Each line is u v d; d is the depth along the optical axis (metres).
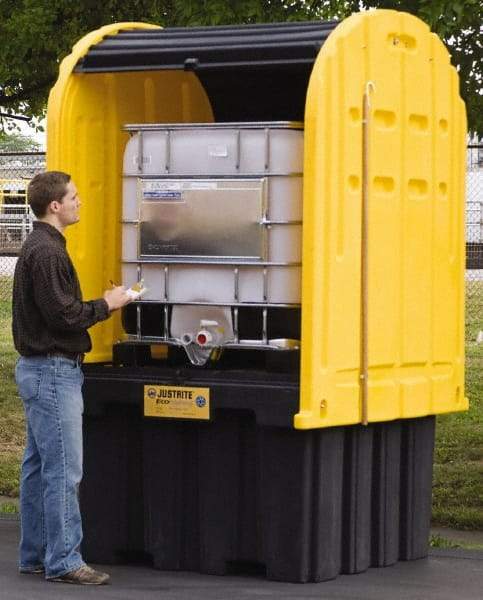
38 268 7.73
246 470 8.09
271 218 7.87
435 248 8.64
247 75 8.67
